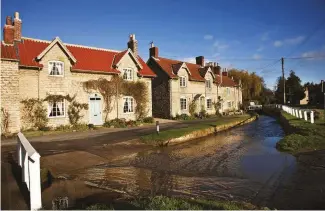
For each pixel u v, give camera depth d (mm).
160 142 17219
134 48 31000
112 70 26031
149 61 36406
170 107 33906
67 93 22672
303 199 7781
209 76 42156
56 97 21734
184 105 36531
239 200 7832
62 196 7797
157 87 35406
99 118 24969
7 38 19562
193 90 38250
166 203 6367
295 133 18500
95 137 17859
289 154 14070
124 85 27000
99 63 25891
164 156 14328
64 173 10523
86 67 23969
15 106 18703
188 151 15773
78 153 13078
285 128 25516
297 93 82000
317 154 13430
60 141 16125
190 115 36875
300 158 12852
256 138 20969
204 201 6934
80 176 10250
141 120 28125
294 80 83250
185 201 6730
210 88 42406
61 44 21984
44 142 15711
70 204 7070
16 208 6176
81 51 26062
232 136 22250
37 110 20641
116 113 26391
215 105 43438
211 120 32438
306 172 10594
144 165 12320
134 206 6246
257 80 68750
